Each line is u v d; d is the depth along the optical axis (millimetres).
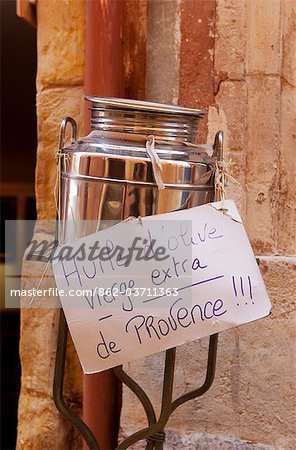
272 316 1561
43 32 1774
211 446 1576
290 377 1556
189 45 1624
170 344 1202
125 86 1686
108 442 1658
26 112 4207
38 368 1769
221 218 1229
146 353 1199
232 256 1228
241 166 1598
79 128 1751
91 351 1199
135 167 1183
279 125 1592
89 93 1646
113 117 1219
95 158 1190
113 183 1185
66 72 1760
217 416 1593
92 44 1633
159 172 1180
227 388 1586
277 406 1562
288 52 1598
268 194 1591
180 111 1216
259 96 1590
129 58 1684
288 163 1604
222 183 1246
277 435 1561
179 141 1229
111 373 1656
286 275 1557
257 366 1569
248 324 1570
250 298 1230
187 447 1582
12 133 4344
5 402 3715
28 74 3816
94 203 1196
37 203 1782
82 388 1763
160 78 1646
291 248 1608
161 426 1264
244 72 1598
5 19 3100
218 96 1610
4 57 3631
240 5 1596
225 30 1604
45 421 1766
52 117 1769
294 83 1600
